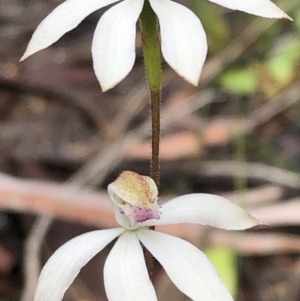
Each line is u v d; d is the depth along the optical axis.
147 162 0.22
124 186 0.12
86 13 0.12
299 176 0.21
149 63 0.12
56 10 0.12
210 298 0.12
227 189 0.21
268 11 0.12
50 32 0.12
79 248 0.12
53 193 0.19
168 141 0.23
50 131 0.23
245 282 0.19
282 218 0.19
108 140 0.23
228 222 0.12
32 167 0.22
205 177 0.22
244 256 0.20
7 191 0.19
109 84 0.11
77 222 0.20
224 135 0.23
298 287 0.19
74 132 0.23
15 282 0.19
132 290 0.12
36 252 0.19
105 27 0.11
